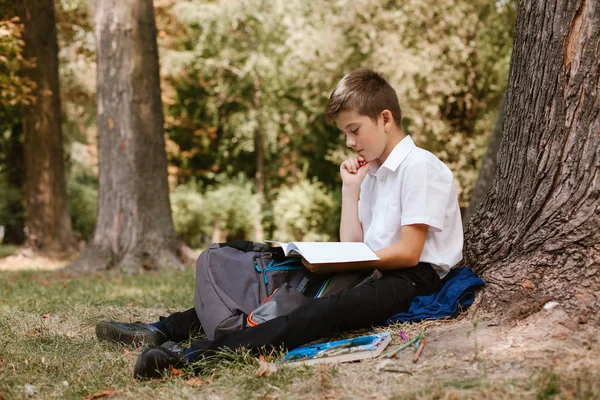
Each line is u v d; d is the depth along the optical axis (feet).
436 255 9.37
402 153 9.34
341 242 9.48
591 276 8.26
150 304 15.02
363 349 7.89
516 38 10.04
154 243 28.55
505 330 8.04
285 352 8.19
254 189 72.74
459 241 9.61
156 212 29.01
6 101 32.60
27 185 40.45
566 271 8.48
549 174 9.14
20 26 28.53
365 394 6.77
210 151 73.82
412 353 7.86
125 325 9.88
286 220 65.77
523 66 9.77
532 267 8.84
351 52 48.11
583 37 8.80
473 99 49.70
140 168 28.73
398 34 47.26
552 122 9.14
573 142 8.91
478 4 47.24
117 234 28.45
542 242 8.97
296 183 72.54
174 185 70.08
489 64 48.70
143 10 28.78
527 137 9.55
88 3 46.06
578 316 7.77
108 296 16.70
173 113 70.85
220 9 59.21
